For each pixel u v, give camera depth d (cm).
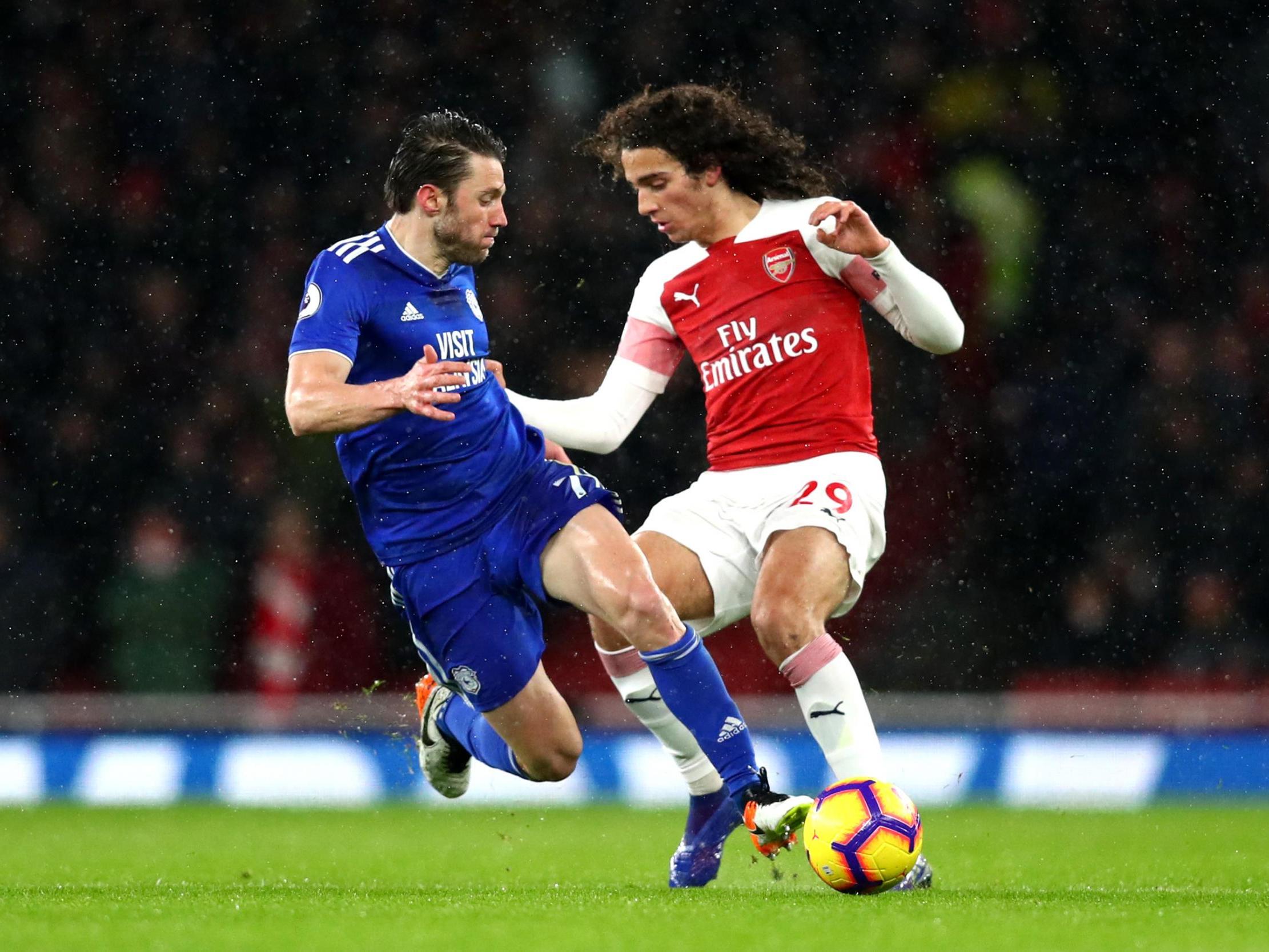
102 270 5425
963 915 1293
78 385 5272
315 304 1603
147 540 4644
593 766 3969
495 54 5606
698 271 1869
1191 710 4062
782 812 1544
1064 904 1422
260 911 1327
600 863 2250
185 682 4484
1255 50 5716
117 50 5566
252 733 4069
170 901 1450
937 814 3553
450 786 2061
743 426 1847
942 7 5678
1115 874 2022
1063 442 5197
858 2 5675
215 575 4647
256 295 5438
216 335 5384
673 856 1798
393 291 1645
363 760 4044
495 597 1727
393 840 2806
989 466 5122
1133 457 5188
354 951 1061
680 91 1827
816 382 1812
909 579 4919
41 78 5550
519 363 5362
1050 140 5644
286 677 4459
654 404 5009
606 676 4528
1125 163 5638
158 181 5522
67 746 4016
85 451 5144
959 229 5478
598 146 1934
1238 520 5081
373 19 5625
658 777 3944
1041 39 5694
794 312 1816
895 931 1179
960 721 4000
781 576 1716
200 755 4038
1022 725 4025
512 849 2577
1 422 5197
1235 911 1369
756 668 4431
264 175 5556
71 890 1627
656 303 1939
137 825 3222
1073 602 4938
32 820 3366
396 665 4534
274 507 4828
